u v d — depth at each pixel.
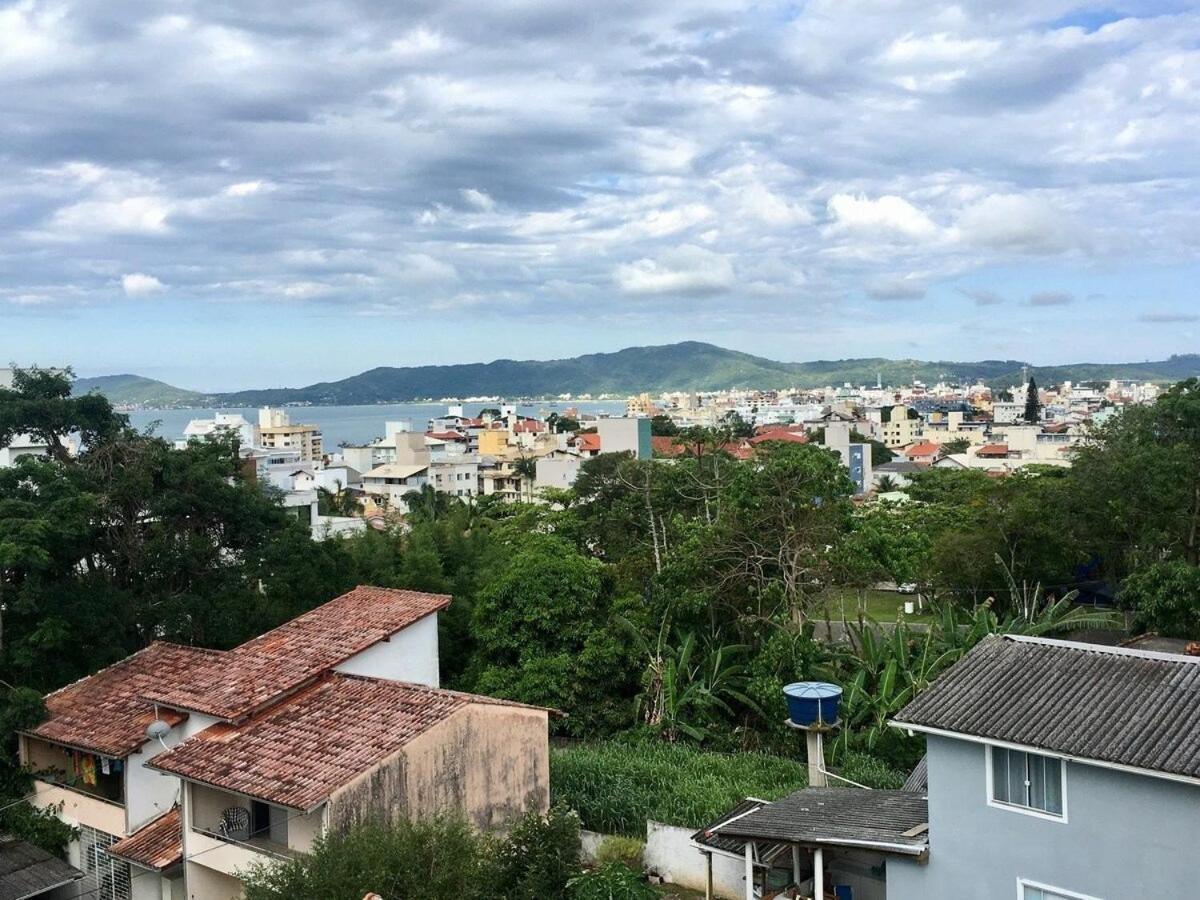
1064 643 16.84
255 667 23.39
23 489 28.80
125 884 22.16
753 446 51.62
